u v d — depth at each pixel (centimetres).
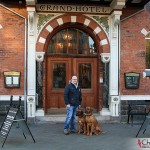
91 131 1121
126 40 1420
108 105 1421
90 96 1462
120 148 934
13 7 1371
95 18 1408
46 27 1385
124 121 1407
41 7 1377
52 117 1380
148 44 1446
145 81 1430
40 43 1380
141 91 1427
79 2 1391
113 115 1396
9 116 995
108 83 1420
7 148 933
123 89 1416
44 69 1406
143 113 1355
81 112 1141
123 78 1418
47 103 1442
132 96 1416
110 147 946
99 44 1432
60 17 1392
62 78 1455
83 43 1459
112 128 1261
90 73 1462
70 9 1392
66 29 1448
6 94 1368
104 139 1054
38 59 1378
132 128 1262
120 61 1415
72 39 1455
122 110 1410
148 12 1438
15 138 1070
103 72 1422
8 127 973
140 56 1430
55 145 971
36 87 1390
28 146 957
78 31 1455
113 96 1398
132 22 1425
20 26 1375
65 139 1055
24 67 1374
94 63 1463
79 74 1459
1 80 1369
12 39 1372
